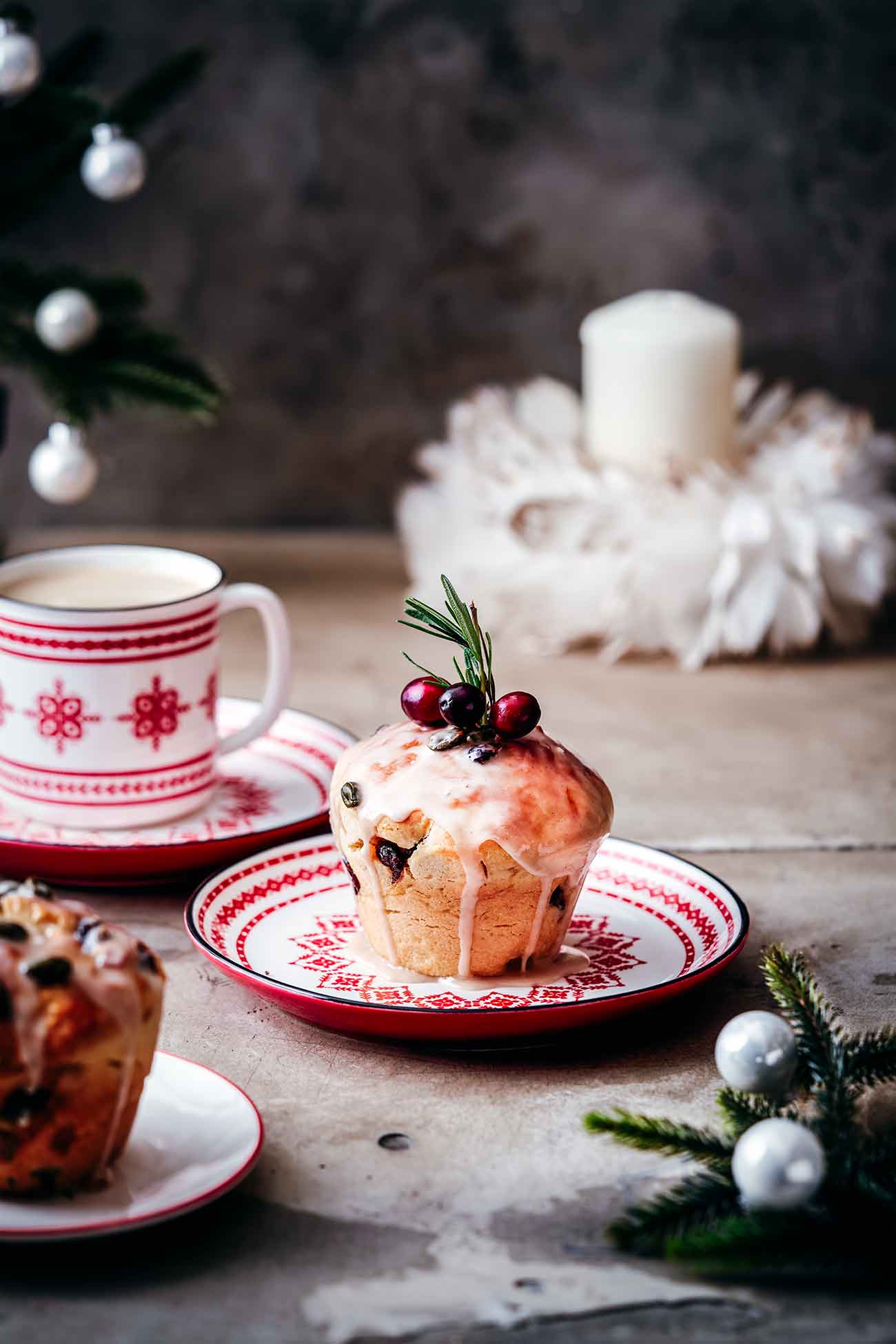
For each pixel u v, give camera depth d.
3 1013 0.85
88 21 1.72
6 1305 0.85
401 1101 0.94
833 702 1.37
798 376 1.83
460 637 1.02
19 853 1.06
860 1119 0.93
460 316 1.81
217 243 1.77
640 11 1.73
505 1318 0.84
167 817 1.10
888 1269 0.86
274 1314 0.85
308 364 1.81
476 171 1.77
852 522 1.45
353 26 1.73
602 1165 0.91
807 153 1.77
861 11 1.73
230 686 1.36
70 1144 0.86
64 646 1.07
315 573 1.65
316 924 1.03
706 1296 0.85
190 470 1.82
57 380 1.36
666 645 1.44
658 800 1.21
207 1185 0.87
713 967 0.97
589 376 1.52
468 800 0.98
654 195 1.78
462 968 0.99
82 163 1.44
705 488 1.44
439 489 1.54
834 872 1.13
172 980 1.02
